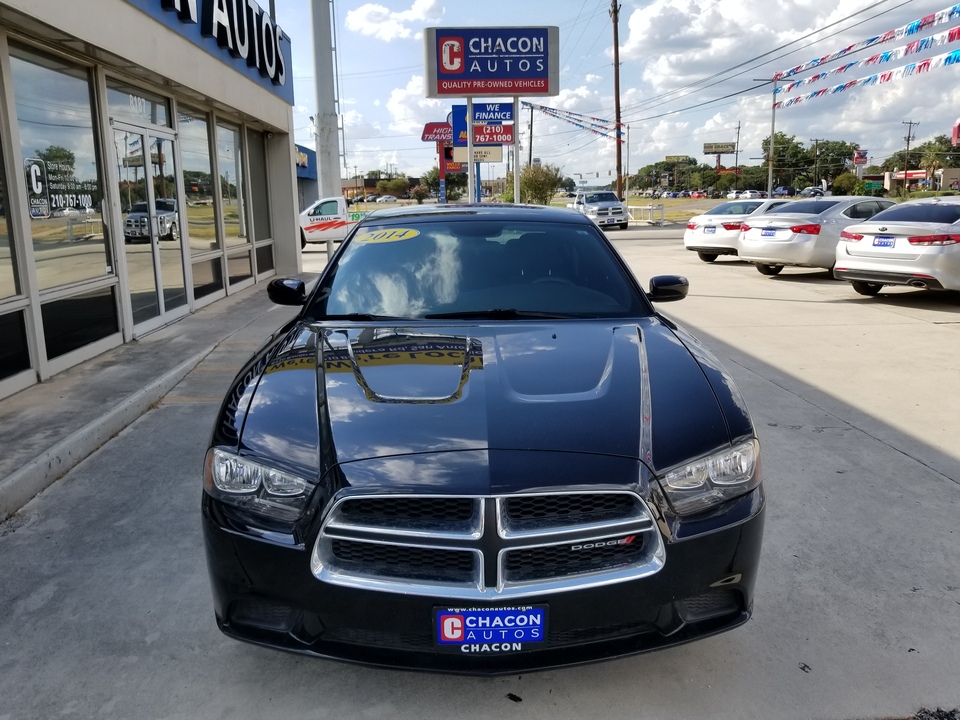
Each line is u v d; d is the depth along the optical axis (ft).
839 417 17.15
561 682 8.23
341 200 48.75
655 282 12.68
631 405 8.07
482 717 7.68
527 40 52.31
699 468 7.50
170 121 28.94
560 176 160.56
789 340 25.55
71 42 19.36
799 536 11.53
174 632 9.16
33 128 19.31
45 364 19.20
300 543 7.12
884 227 31.53
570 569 7.09
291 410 8.13
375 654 7.25
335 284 11.78
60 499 12.92
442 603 6.92
